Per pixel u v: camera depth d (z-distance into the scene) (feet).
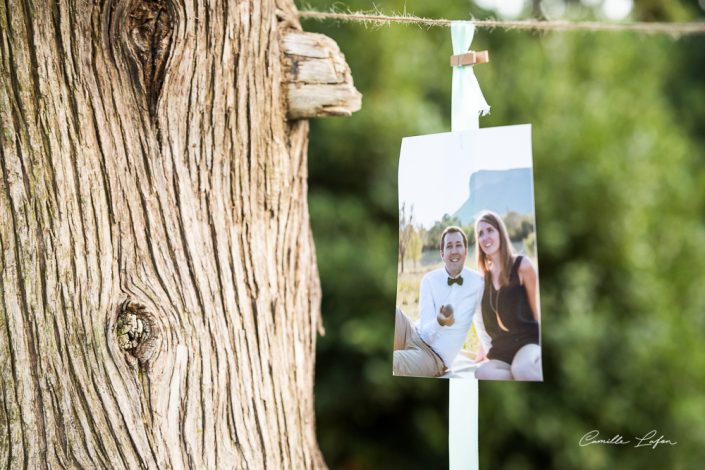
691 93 20.65
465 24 4.77
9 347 4.20
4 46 4.26
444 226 4.35
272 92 4.92
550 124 15.03
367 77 14.51
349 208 14.55
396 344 4.46
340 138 14.39
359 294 14.30
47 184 4.28
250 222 4.82
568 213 14.82
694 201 16.37
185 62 4.53
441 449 15.14
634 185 14.69
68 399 4.20
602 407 14.33
